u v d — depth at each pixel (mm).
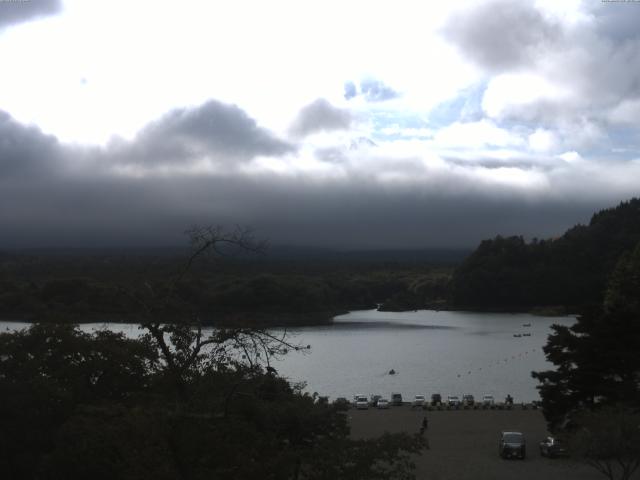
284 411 29750
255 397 23500
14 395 33656
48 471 28922
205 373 22516
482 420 81125
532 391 117062
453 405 92875
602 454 40812
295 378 130625
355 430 74375
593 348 57344
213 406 21250
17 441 33219
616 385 56906
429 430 74188
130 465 20703
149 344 29797
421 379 132875
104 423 22578
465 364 153250
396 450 22719
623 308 59406
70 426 25766
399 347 186250
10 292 113438
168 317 22469
